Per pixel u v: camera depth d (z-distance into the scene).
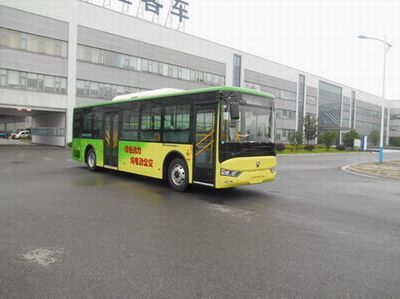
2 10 26.94
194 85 40.91
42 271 3.77
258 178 8.69
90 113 13.64
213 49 43.16
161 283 3.54
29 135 55.66
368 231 5.76
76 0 30.84
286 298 3.28
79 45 31.28
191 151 8.78
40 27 28.89
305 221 6.35
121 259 4.17
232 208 7.32
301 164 21.31
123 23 34.06
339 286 3.57
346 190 10.52
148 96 10.40
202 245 4.79
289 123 56.44
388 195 9.68
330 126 65.75
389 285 3.62
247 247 4.76
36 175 11.79
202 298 3.25
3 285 3.42
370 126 80.94
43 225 5.55
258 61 50.28
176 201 7.90
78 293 3.28
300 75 58.75
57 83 30.19
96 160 13.12
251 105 8.68
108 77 33.16
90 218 6.07
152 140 10.12
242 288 3.47
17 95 28.08
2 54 27.12
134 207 7.10
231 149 8.11
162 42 37.44
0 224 5.56
